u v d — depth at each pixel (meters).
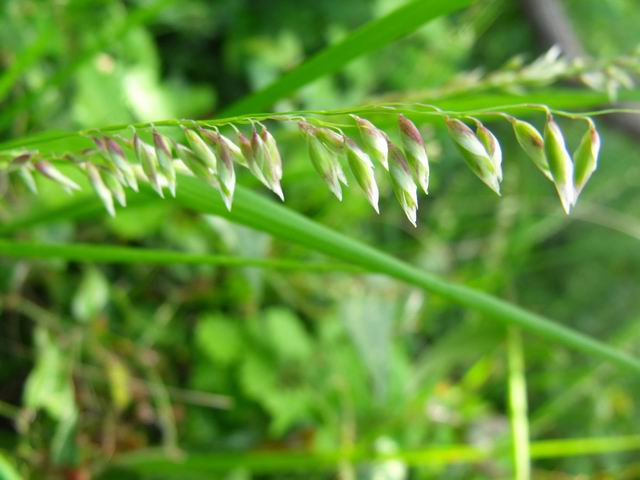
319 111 0.07
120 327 0.21
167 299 0.23
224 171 0.07
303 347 0.24
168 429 0.20
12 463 0.18
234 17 0.28
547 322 0.12
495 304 0.11
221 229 0.17
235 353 0.23
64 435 0.18
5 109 0.19
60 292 0.20
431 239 0.29
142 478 0.20
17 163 0.08
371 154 0.07
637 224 0.36
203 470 0.20
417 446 0.25
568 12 0.36
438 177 0.32
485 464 0.26
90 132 0.08
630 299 0.38
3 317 0.19
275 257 0.23
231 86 0.28
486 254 0.30
